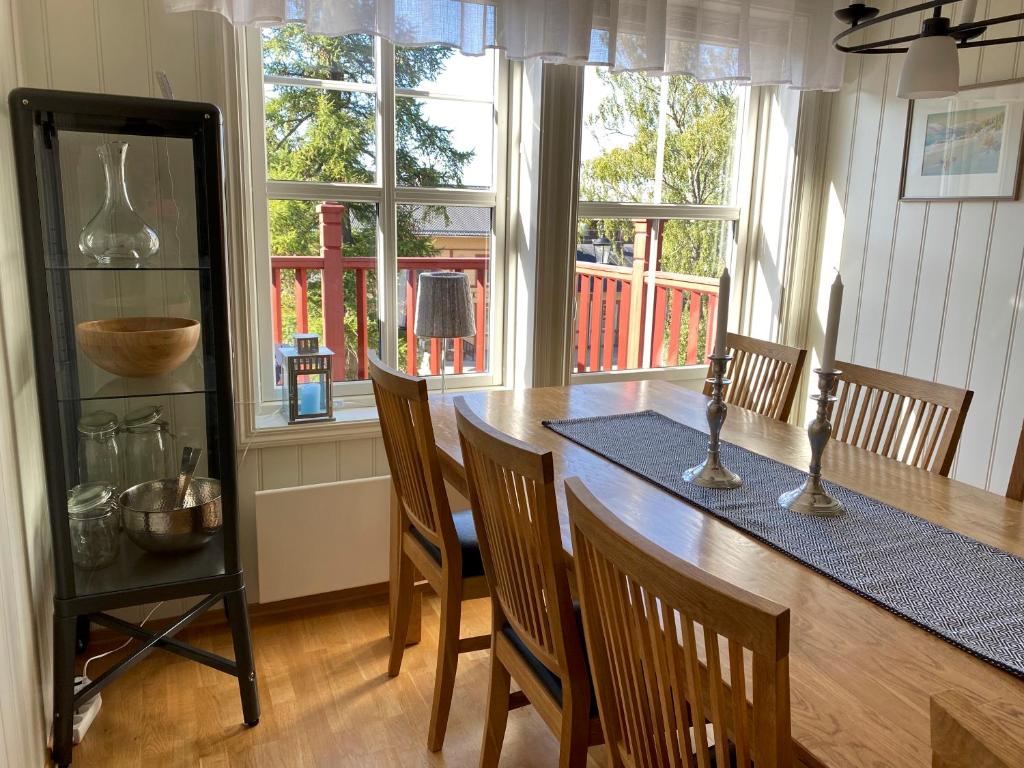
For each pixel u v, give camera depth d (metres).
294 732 1.90
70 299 1.71
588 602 1.07
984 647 1.04
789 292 3.14
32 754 1.57
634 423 2.13
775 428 2.12
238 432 2.32
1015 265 2.42
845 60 2.83
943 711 0.56
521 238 2.72
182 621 1.87
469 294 2.38
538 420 2.14
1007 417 2.49
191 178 1.72
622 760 1.14
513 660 1.57
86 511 1.81
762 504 1.55
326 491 2.39
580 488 1.03
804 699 0.93
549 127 2.54
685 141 3.05
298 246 2.50
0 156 1.53
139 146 1.69
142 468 1.87
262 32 2.32
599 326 3.10
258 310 2.46
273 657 2.23
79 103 1.56
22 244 1.72
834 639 1.06
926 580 1.23
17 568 1.50
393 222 2.58
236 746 1.84
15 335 1.60
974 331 2.57
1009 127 2.40
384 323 2.65
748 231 3.21
